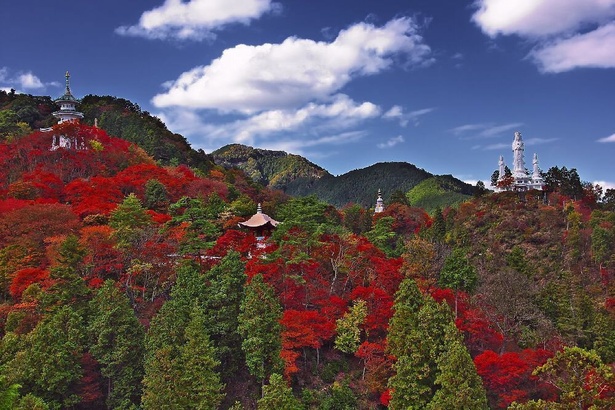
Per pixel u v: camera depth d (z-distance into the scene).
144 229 72.88
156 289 67.44
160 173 106.00
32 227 71.62
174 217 82.50
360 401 59.22
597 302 98.44
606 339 74.12
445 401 48.16
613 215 133.12
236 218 90.00
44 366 46.56
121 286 64.00
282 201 132.38
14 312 55.38
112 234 68.62
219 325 56.28
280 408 45.69
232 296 57.88
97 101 180.50
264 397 46.38
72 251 63.75
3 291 64.62
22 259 65.81
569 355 46.09
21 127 135.88
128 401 48.97
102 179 95.19
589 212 148.38
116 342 51.12
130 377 50.09
